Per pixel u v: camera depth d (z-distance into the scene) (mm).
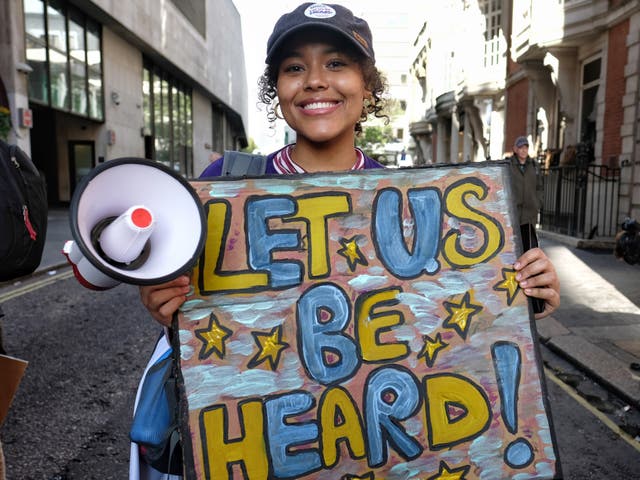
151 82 23438
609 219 10094
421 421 1330
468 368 1368
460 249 1438
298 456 1283
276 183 1414
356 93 1552
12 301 6320
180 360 1287
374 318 1373
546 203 12062
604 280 6902
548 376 4043
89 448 2971
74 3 15617
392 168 1472
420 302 1394
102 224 1136
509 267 1438
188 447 1248
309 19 1465
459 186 1479
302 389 1311
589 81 11523
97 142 18422
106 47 18344
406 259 1418
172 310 1294
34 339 4871
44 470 2750
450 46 24312
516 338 1396
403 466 1312
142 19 20078
